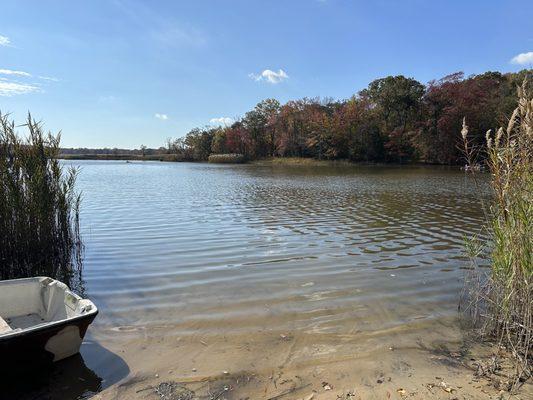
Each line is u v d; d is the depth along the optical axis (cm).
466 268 879
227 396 439
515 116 493
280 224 1402
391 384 455
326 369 488
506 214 518
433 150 5569
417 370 484
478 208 1756
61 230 1038
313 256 989
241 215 1594
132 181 3359
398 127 6100
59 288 589
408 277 826
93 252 1047
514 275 505
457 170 4731
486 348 537
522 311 516
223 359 513
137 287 784
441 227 1342
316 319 629
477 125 4994
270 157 8219
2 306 598
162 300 714
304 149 7600
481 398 425
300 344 550
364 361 506
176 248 1075
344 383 459
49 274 881
